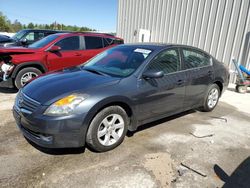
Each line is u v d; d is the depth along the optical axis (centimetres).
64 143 276
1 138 338
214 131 404
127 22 1318
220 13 868
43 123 268
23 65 562
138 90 329
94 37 696
